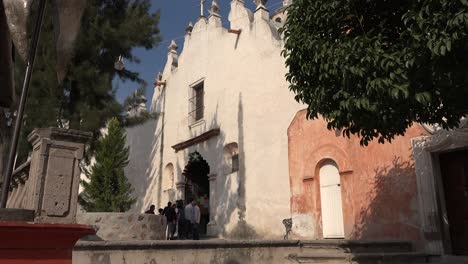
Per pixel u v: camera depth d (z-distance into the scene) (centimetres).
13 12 176
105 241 607
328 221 1162
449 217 959
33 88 1116
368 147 1099
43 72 1110
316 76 586
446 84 466
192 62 1833
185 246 688
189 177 1759
